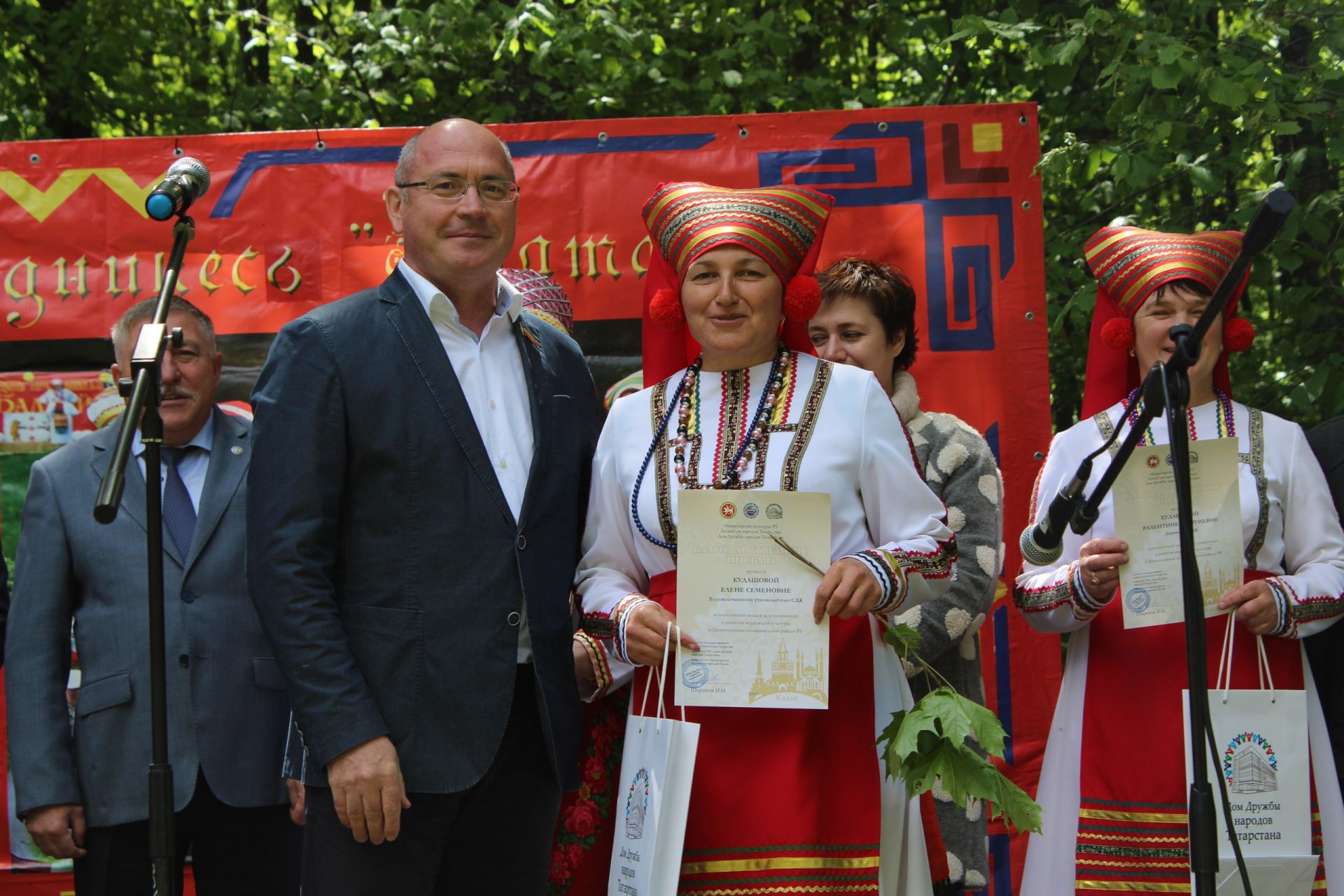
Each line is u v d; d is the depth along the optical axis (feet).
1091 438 10.99
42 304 15.02
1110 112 18.60
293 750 9.15
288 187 15.11
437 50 23.38
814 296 9.12
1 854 14.34
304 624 8.41
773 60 24.64
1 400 14.96
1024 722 14.43
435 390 9.02
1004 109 14.88
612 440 9.43
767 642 8.38
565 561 9.37
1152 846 10.21
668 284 9.66
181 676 10.96
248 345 15.05
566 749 9.15
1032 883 10.84
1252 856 9.80
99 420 14.99
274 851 11.19
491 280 9.54
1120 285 11.11
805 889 8.31
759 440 8.86
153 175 15.10
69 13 24.53
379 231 15.08
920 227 14.85
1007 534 14.57
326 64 23.93
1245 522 10.36
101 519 7.37
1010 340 14.78
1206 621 10.30
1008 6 22.45
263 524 8.59
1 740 14.37
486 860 9.27
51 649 11.14
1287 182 18.52
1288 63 19.81
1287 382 20.22
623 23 24.00
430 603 8.75
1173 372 8.00
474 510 8.93
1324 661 11.50
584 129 15.03
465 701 8.69
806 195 9.30
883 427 8.96
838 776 8.58
